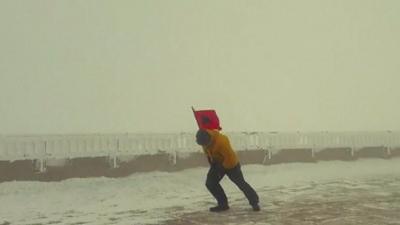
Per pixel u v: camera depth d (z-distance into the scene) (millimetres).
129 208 8352
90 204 8852
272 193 10047
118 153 13516
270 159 16797
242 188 7707
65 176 12547
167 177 13070
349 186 11328
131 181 12258
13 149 12039
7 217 7562
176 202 9031
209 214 7562
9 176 11727
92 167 13023
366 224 6578
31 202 9117
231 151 7578
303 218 7074
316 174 14219
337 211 7699
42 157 12211
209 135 7488
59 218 7438
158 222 6961
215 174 7680
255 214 7465
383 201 8828
